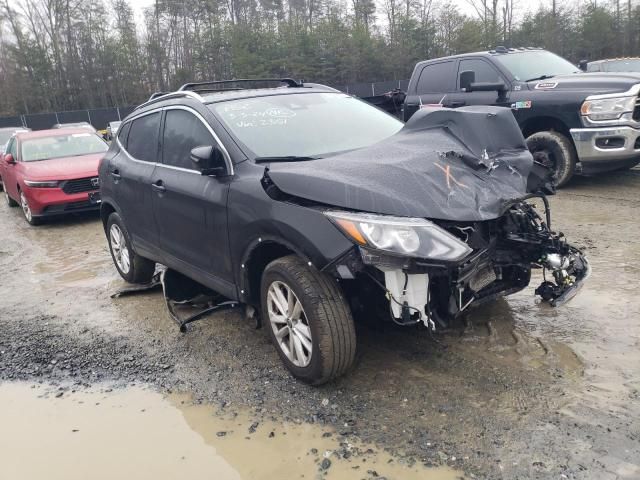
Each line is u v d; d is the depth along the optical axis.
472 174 3.53
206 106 4.40
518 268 3.87
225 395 3.70
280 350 3.76
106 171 5.93
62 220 10.36
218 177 3.99
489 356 3.77
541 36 45.62
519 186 3.60
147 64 52.38
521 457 2.82
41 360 4.47
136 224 5.37
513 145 4.04
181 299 5.14
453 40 46.97
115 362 4.33
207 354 4.30
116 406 3.72
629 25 47.28
